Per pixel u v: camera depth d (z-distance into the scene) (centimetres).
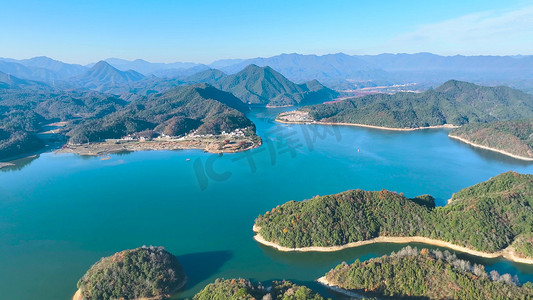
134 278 15275
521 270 16412
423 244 18750
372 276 14838
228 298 12950
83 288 15175
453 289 13688
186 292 15450
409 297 14075
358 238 18888
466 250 17938
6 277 16912
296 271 16762
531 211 19188
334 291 14912
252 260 17775
